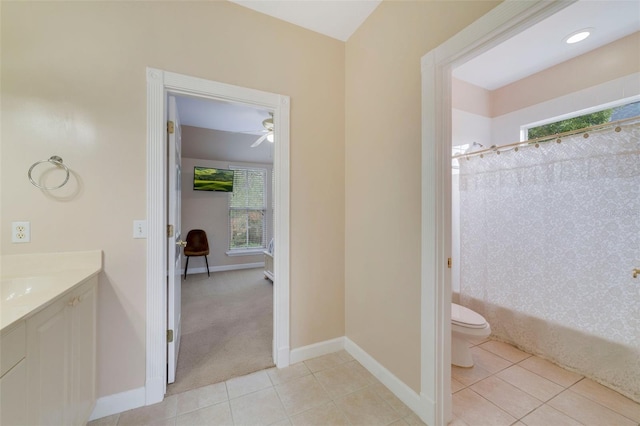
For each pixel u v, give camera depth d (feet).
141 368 5.27
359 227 6.93
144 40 5.28
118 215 5.09
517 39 7.30
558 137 6.84
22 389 2.88
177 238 6.59
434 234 4.76
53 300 3.37
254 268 17.52
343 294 7.52
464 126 9.66
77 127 4.81
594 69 7.75
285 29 6.69
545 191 7.14
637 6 6.07
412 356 5.28
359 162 6.93
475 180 8.69
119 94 5.08
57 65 4.70
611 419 5.03
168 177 5.78
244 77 6.20
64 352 3.77
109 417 4.95
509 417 5.06
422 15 5.09
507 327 7.91
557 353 6.84
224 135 16.55
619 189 5.96
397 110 5.68
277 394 5.62
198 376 6.17
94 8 4.93
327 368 6.59
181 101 11.74
